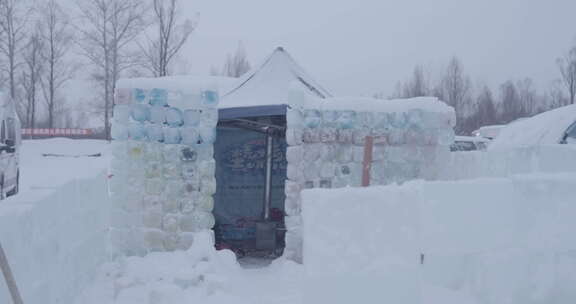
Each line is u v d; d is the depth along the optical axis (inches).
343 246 134.1
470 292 168.2
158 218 257.6
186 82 260.4
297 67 335.3
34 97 1514.5
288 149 268.5
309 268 133.0
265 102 294.5
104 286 205.3
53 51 1521.9
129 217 256.5
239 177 343.0
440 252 148.6
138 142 257.9
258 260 311.0
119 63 1425.9
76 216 186.4
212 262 227.8
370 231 135.1
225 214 340.5
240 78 342.0
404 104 289.0
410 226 136.9
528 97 1904.5
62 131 1274.6
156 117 257.1
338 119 274.5
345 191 135.9
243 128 330.6
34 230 138.6
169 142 258.7
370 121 281.1
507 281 156.1
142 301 191.2
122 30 1417.3
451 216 149.5
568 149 219.3
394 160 285.7
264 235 323.3
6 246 119.4
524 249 155.8
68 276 174.9
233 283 209.8
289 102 269.0
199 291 200.1
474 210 151.2
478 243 151.7
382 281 134.1
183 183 260.4
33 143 1089.4
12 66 1473.9
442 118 291.6
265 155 344.8
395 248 135.6
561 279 155.3
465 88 1796.3
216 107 261.3
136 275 211.0
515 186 154.9
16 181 403.9
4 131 368.8
